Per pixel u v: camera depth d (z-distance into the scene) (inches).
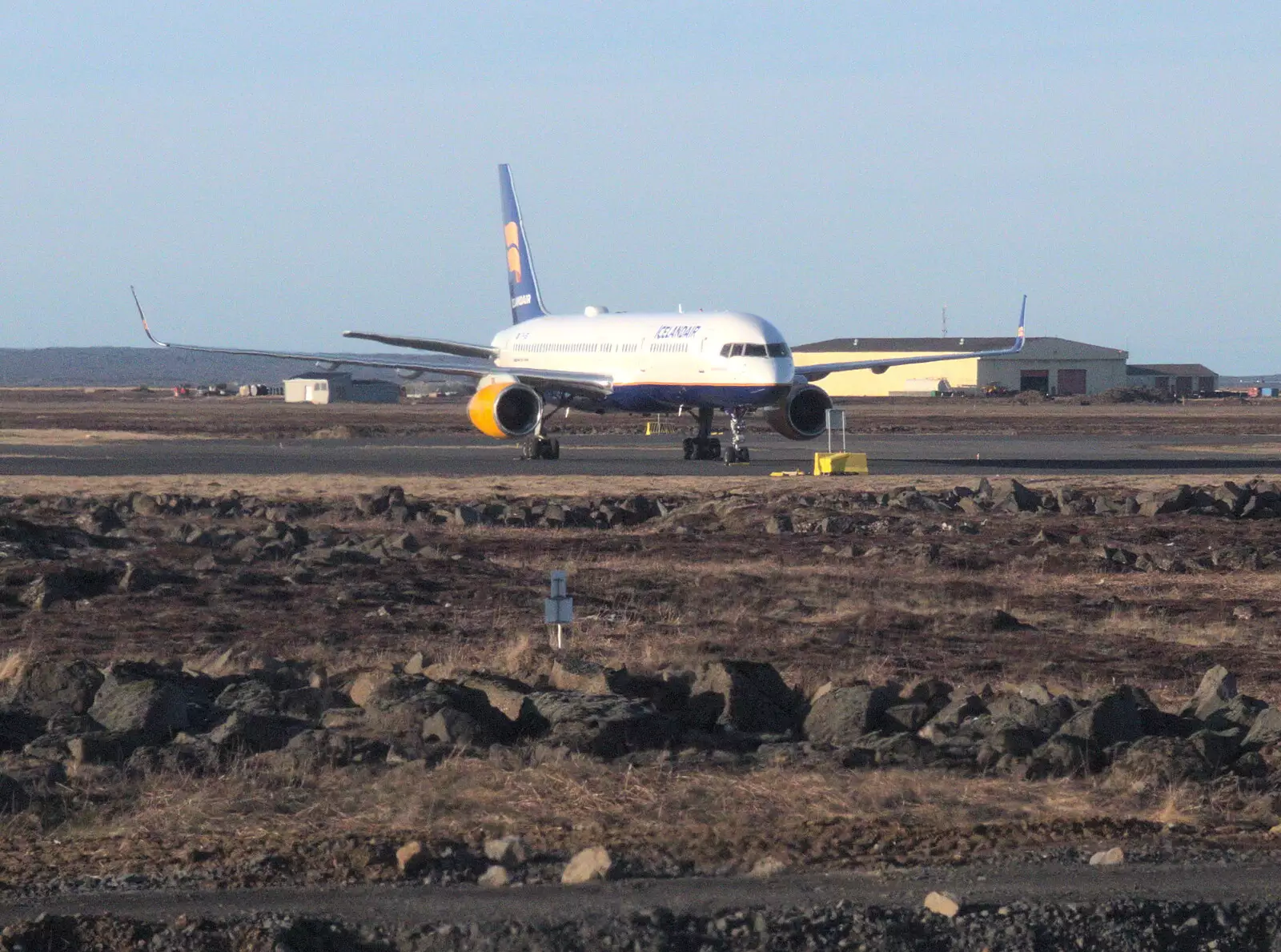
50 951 1398.9
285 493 7101.4
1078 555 4995.1
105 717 2359.7
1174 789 2004.2
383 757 2175.2
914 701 2564.0
